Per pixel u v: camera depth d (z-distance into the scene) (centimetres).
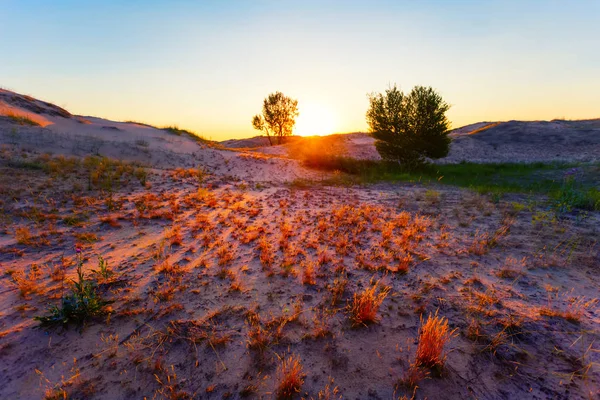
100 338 295
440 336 263
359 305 330
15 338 287
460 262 454
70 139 1423
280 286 390
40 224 560
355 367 265
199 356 277
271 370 262
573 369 253
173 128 2278
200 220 650
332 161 1900
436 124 1742
